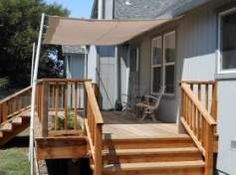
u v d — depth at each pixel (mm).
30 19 31078
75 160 9594
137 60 16312
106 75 18438
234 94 8773
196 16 10805
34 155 10258
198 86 9602
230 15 9172
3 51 30219
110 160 8453
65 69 29484
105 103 18328
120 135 9391
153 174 8273
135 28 12188
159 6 16984
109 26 11531
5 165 11492
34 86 9977
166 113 12828
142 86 15422
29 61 30703
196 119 9055
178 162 8594
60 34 12789
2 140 14500
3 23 29734
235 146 8695
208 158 8375
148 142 8984
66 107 9195
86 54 22969
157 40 13922
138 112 13695
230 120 8898
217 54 9570
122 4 18594
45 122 8859
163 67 13281
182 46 11734
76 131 9180
